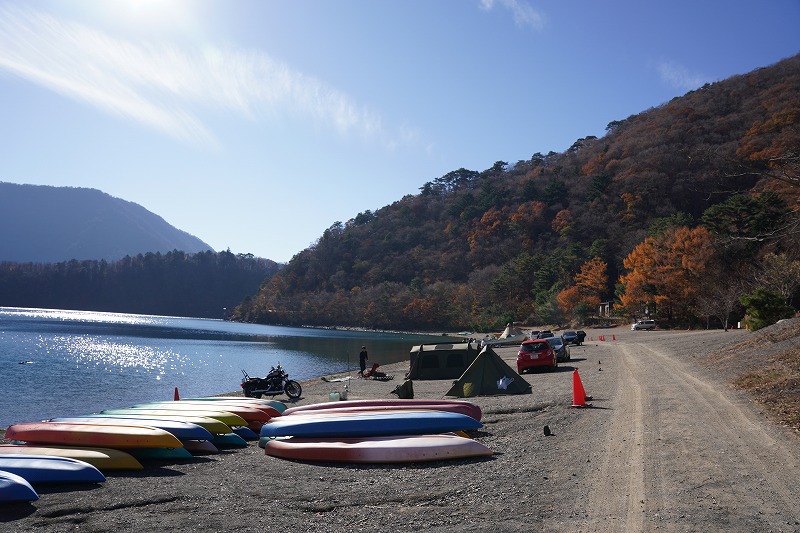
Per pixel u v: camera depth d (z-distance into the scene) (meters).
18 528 6.16
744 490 6.55
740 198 57.56
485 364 19.23
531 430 11.39
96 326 132.88
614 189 128.50
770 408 11.27
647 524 5.65
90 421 11.19
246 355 62.91
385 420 10.90
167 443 9.67
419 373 28.50
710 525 5.52
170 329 135.12
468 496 6.98
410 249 197.00
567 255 107.69
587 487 7.07
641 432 10.15
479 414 12.78
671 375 19.17
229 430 11.38
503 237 164.12
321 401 20.56
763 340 23.30
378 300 163.50
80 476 7.99
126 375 40.50
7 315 187.38
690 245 66.38
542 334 49.25
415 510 6.52
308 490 7.53
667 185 112.25
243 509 6.71
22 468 8.00
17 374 39.41
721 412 11.44
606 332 69.38
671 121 131.12
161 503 7.05
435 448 9.18
